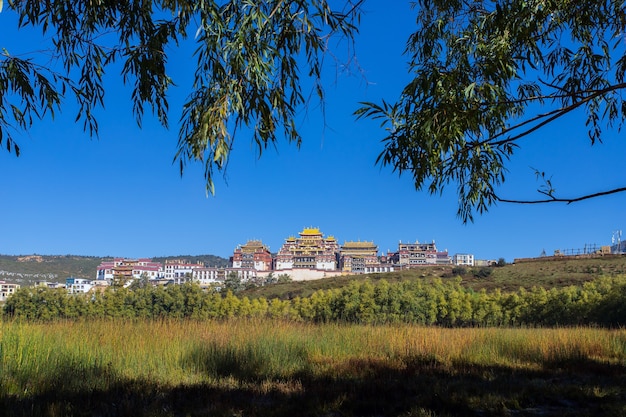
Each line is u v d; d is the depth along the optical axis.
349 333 12.30
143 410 5.30
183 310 27.92
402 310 33.03
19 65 2.71
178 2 2.61
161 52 2.73
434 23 4.12
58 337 8.21
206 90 2.57
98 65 2.94
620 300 26.36
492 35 3.74
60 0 2.71
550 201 3.24
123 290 25.66
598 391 7.24
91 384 6.46
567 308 28.89
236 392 6.62
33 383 6.23
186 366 8.05
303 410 5.72
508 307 31.98
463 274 68.69
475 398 6.44
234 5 2.60
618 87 2.92
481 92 3.36
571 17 3.88
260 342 9.81
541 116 3.01
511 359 10.91
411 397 6.51
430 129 3.01
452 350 11.18
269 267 152.38
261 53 2.56
